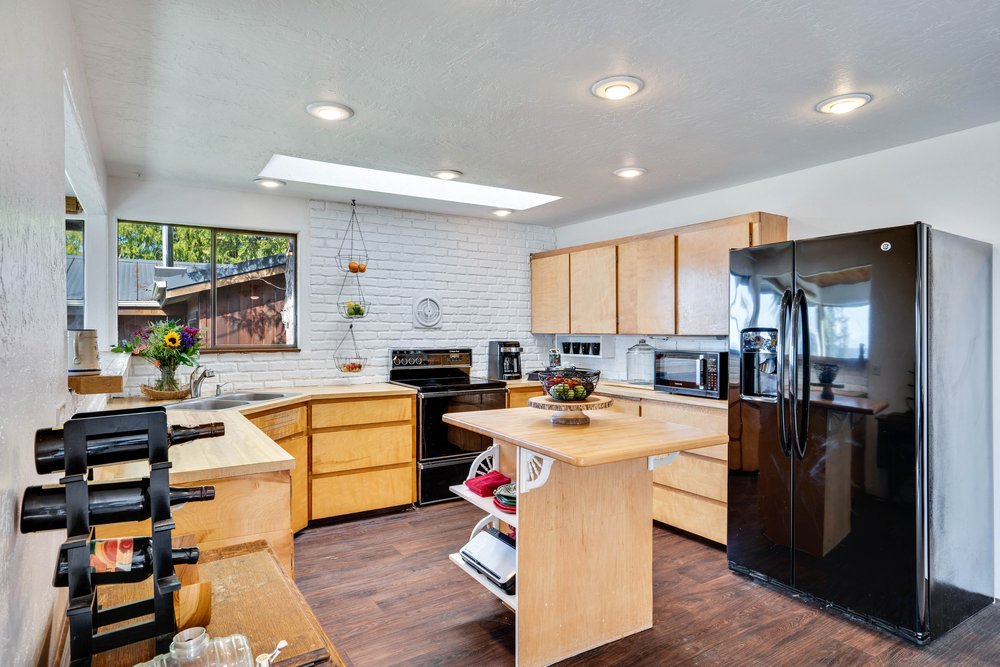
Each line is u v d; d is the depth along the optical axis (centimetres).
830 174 325
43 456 74
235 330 392
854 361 243
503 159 318
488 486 250
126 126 263
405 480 397
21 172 80
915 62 202
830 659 216
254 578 108
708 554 320
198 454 186
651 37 185
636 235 409
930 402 227
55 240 112
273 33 182
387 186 395
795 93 228
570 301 470
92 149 243
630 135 278
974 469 252
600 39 187
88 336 156
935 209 281
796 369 262
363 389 392
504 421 239
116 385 150
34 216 90
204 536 168
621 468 234
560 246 530
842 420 247
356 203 425
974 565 252
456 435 416
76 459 71
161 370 335
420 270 459
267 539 176
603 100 236
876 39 186
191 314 377
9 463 69
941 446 233
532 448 195
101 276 339
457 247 478
